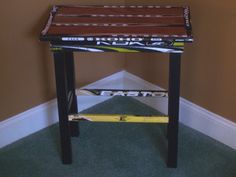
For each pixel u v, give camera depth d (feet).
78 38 5.26
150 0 7.02
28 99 6.89
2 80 6.44
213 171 6.22
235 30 5.99
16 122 6.82
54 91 7.22
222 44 6.23
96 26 5.58
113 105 7.85
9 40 6.30
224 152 6.61
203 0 6.23
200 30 6.45
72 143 6.84
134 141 6.88
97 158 6.51
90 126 7.27
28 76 6.75
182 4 6.57
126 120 6.09
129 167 6.31
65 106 5.94
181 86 7.14
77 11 6.10
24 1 6.25
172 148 6.13
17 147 6.79
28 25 6.43
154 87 7.59
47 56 6.86
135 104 7.88
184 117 7.27
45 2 6.50
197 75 6.80
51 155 6.61
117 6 6.28
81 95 6.85
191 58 6.76
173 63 5.48
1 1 6.00
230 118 6.58
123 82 8.16
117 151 6.65
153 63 7.43
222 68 6.38
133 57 7.77
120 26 5.57
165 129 7.16
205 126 6.97
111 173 6.20
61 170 6.30
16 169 6.32
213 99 6.71
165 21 5.71
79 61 7.31
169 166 6.29
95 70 7.63
